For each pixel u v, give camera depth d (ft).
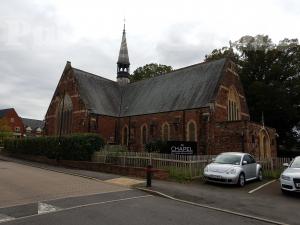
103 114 118.21
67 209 31.91
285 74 131.44
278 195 44.24
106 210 31.81
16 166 82.07
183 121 100.58
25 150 115.75
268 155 96.48
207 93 99.40
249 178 55.88
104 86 137.18
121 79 150.41
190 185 52.60
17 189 43.39
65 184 49.44
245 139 84.48
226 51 144.46
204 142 92.94
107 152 77.15
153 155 66.74
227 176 51.03
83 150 83.61
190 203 37.65
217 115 94.94
